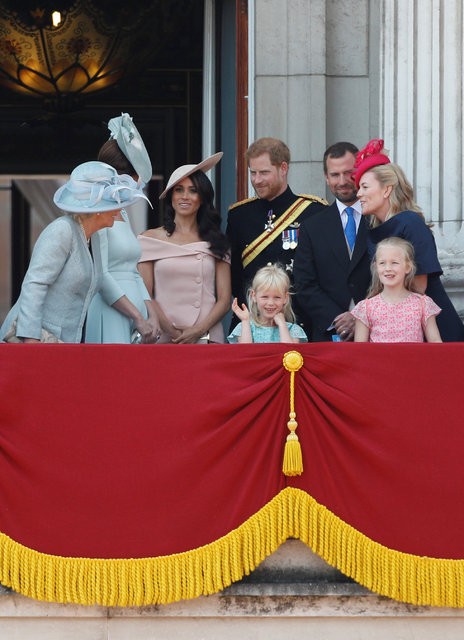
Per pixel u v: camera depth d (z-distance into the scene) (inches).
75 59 2098.9
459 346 1192.8
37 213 2669.8
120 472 1181.7
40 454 1181.7
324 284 1393.9
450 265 1497.3
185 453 1181.7
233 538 1173.7
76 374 1187.9
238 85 1786.4
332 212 1406.3
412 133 1560.0
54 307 1254.9
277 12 1658.5
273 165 1444.4
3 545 1172.5
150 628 1184.2
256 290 1327.5
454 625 1189.1
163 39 2103.8
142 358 1190.3
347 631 1186.6
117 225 1350.9
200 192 1427.2
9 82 2121.1
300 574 1192.2
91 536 1176.8
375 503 1180.5
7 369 1184.8
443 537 1179.9
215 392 1186.0
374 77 1644.9
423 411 1187.3
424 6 1565.0
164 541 1176.2
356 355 1190.9
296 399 1186.6
